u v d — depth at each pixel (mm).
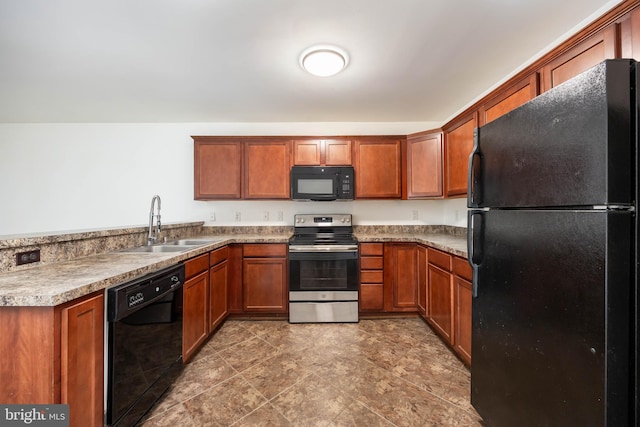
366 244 2783
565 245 862
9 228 3271
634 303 749
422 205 3346
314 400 1574
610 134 737
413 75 2168
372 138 3008
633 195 741
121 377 1220
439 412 1482
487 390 1267
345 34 1652
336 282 2715
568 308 851
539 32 1641
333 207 3340
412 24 1567
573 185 830
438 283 2270
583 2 1399
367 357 2039
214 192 3000
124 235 1980
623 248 742
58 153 3293
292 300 2697
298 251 2695
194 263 1964
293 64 1997
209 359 2018
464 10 1458
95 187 3307
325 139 3012
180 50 1816
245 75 2158
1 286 1013
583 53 1217
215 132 3344
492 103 1851
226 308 2658
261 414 1468
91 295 1093
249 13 1471
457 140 2363
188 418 1440
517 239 1068
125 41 1716
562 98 868
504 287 1145
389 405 1534
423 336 2389
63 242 1502
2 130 3275
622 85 739
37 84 2307
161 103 2725
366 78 2215
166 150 3332
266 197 3008
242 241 2760
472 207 1366
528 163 1006
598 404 762
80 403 1023
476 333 1356
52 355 937
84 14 1467
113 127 3318
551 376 911
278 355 2072
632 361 750
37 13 1453
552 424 906
